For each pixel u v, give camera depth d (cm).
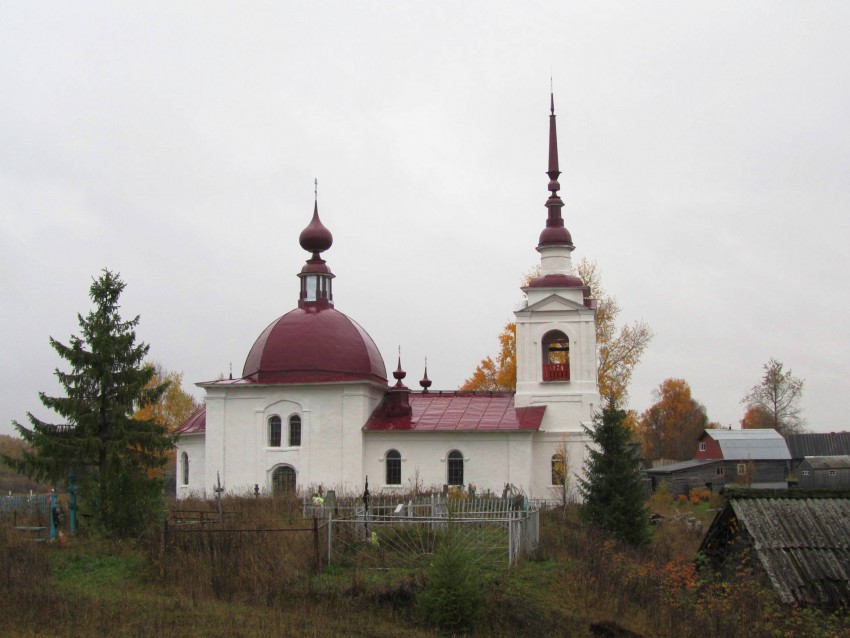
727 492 2850
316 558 2870
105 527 3328
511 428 5462
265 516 3666
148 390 3972
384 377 6075
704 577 2845
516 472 5441
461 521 3098
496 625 2488
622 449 4150
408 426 5600
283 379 5691
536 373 5691
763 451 8738
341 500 4525
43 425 3816
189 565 2788
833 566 2583
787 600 2488
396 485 5553
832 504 2792
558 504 5062
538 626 2505
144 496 3384
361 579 2698
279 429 5700
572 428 5591
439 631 2447
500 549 3142
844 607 2502
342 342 5788
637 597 2808
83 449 3703
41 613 2322
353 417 5603
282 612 2494
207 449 5716
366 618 2503
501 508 4197
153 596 2595
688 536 4672
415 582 2653
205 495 5381
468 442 5528
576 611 2675
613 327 6938
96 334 3838
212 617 2383
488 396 5931
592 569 2995
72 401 3791
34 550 2991
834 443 9288
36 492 7719
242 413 5725
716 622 2470
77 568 2905
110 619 2319
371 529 3159
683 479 8369
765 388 11394
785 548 2636
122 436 3756
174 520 3578
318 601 2597
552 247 5819
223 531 2983
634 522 4041
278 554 2856
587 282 6981
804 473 8681
